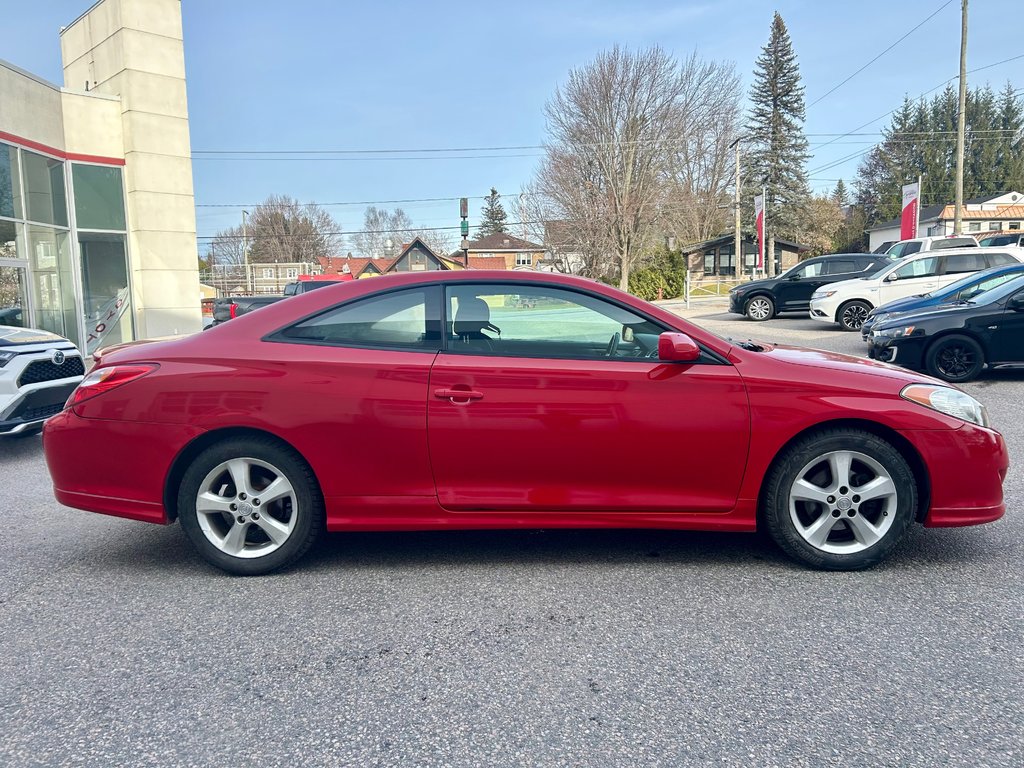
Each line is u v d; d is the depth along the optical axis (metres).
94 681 2.79
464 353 3.66
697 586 3.58
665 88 37.84
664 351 3.51
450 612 3.34
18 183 14.80
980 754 2.27
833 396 3.57
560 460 3.61
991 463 3.63
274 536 3.72
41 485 5.90
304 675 2.82
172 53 18.42
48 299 15.90
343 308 3.78
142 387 3.69
